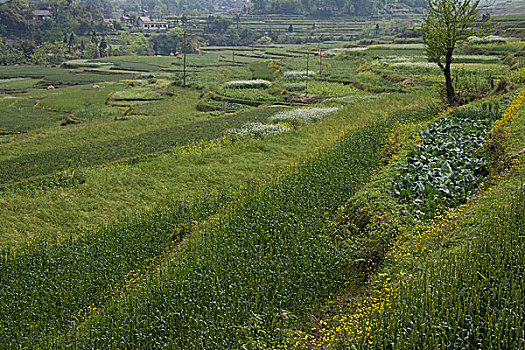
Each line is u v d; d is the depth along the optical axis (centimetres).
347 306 1005
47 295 1445
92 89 7931
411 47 9575
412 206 1310
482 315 742
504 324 701
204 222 1794
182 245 1658
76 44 15888
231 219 1577
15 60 13738
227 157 2808
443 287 812
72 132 4256
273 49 14538
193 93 6888
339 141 2355
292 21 19862
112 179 2517
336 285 1091
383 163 1855
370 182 1560
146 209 2153
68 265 1608
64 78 9631
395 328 755
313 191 1630
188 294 1134
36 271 1603
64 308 1384
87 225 2069
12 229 2023
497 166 1412
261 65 10038
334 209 1500
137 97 6588
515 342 658
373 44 11994
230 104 5641
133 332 1049
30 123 5150
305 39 16650
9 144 3962
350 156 1964
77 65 11962
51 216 2136
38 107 6188
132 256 1641
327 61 9294
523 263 815
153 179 2522
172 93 6894
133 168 2714
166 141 3331
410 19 19488
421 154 1652
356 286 1093
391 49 9431
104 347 1040
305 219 1434
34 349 1162
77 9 18488
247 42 17262
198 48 15338
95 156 3052
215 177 2508
